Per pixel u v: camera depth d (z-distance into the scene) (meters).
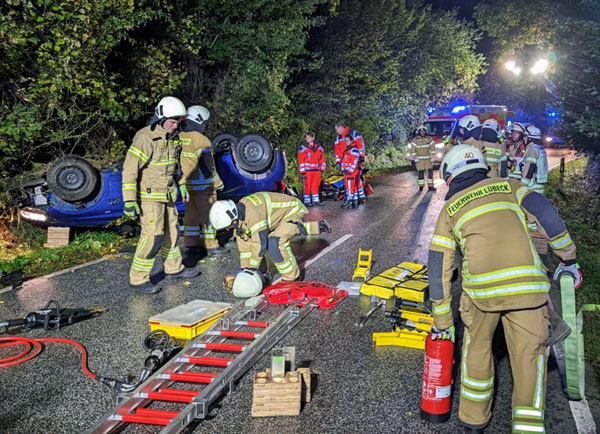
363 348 5.07
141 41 12.15
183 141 8.10
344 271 7.44
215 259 8.30
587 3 10.76
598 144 10.65
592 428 3.79
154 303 6.39
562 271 3.79
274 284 6.38
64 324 5.70
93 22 10.22
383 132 24.14
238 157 10.27
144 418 3.71
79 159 8.47
